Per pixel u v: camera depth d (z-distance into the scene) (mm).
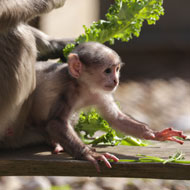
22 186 14898
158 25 47750
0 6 9398
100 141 10383
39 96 10156
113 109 10500
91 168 8898
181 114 26688
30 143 10461
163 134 9891
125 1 11000
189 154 9633
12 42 9953
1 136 10148
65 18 20266
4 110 10016
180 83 34781
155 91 32062
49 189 14664
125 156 9477
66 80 10031
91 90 10258
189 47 45188
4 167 9148
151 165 8828
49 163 9039
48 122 9680
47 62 10836
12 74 9922
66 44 12125
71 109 9961
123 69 39156
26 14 9742
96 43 10430
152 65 40844
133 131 10211
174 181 15844
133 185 15383
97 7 31750
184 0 47875
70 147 9195
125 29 11086
